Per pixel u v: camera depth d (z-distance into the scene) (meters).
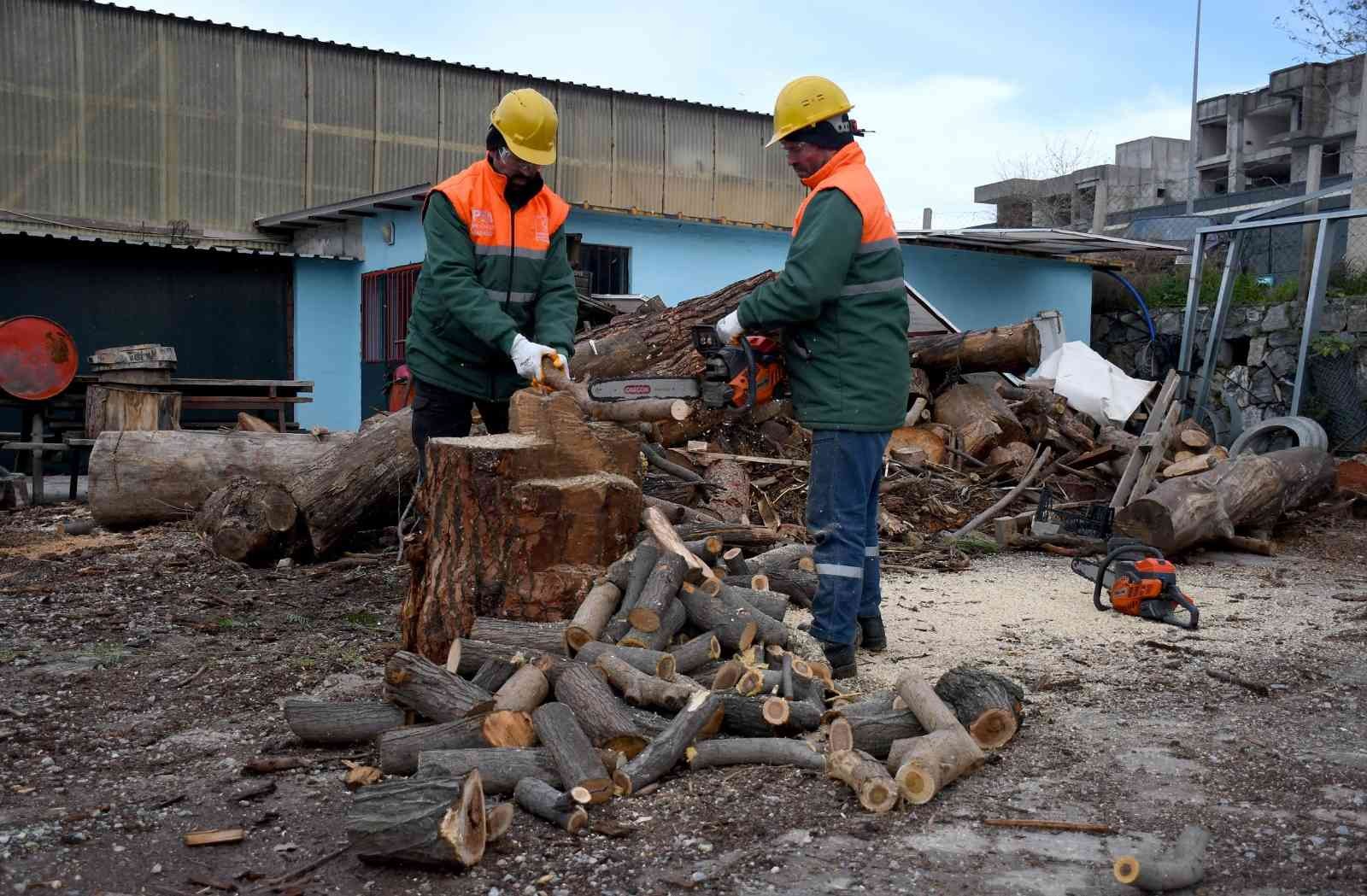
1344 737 3.53
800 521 7.50
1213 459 8.45
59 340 9.35
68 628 5.11
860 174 4.02
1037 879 2.51
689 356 7.76
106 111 15.98
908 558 7.04
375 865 2.65
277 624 5.18
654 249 14.47
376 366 14.68
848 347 4.01
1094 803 2.97
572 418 4.27
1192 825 2.74
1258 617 5.52
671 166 19.02
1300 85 32.44
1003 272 16.17
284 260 14.69
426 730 3.23
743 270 15.34
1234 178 35.31
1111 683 4.21
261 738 3.60
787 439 8.30
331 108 17.67
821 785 3.09
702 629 3.99
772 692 3.58
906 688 3.36
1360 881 2.48
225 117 16.86
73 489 9.77
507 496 4.00
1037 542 7.50
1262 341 13.31
